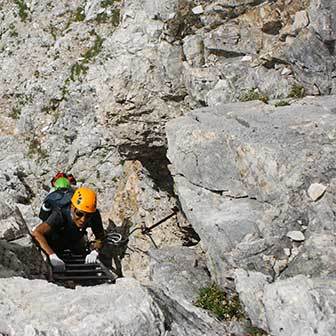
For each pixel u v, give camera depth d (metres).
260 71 7.82
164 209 9.41
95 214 8.83
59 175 9.75
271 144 5.43
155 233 9.23
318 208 5.03
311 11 7.48
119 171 11.03
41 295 4.28
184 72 8.49
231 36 8.24
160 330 3.99
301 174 5.13
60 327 3.86
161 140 9.02
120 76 8.82
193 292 5.48
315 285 4.19
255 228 5.15
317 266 4.76
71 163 11.74
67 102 12.41
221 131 5.79
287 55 7.57
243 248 5.05
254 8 8.26
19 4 14.65
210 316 4.63
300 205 5.08
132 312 3.97
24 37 14.04
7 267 6.37
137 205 9.96
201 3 8.65
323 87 7.33
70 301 4.14
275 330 4.00
